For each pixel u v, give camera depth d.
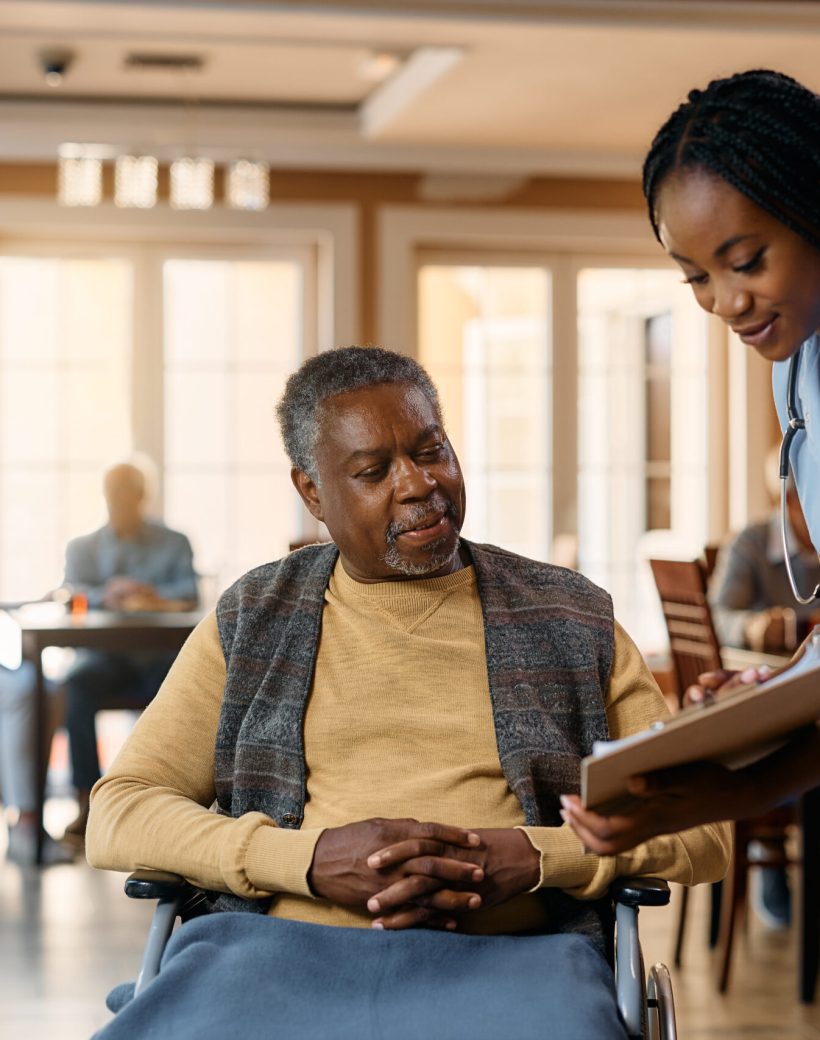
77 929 4.46
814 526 1.79
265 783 1.98
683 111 1.40
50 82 6.07
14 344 7.09
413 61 6.03
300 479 2.13
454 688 1.99
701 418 7.50
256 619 2.06
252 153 6.93
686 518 7.51
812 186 1.31
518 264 7.39
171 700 2.08
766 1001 3.77
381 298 7.16
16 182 6.88
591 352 7.44
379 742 1.97
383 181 7.14
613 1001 1.71
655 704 2.04
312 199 7.09
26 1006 3.71
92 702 5.72
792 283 1.33
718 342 7.48
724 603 4.72
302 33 5.28
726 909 3.91
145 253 7.16
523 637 2.02
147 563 6.25
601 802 1.39
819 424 1.69
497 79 5.88
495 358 7.39
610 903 1.96
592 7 5.13
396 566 1.99
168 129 6.79
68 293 7.12
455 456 2.04
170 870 1.88
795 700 1.40
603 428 7.45
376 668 1.99
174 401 7.21
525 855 1.80
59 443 7.12
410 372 2.04
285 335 7.29
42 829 5.32
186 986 1.69
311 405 2.03
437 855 1.77
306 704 2.00
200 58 6.12
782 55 5.52
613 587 7.45
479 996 1.68
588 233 7.23
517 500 7.40
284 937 1.76
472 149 7.05
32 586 7.11
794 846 5.54
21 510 7.11
